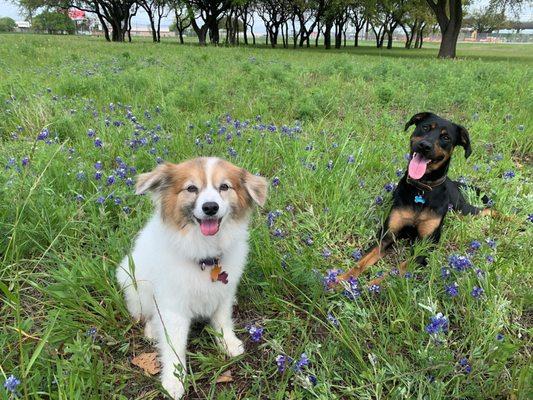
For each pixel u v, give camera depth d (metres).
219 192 0.76
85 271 0.84
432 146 1.07
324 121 2.07
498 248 1.06
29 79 2.63
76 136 1.61
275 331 0.82
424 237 1.08
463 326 0.79
